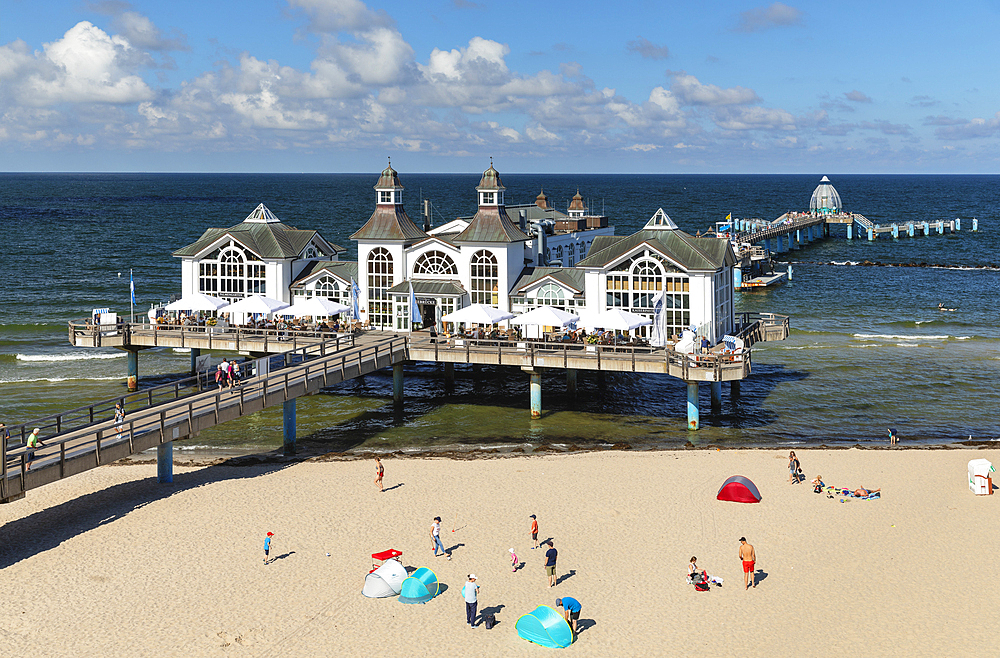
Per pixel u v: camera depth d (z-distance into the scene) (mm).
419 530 37219
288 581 32469
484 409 59031
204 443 51312
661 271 56781
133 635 28734
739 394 61812
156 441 40812
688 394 52812
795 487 42156
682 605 30828
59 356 74188
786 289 114750
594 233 83562
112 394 62312
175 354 75812
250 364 55312
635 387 64625
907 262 140625
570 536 36594
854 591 31828
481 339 56844
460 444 51281
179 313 66875
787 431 53594
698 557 34562
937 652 27875
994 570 33281
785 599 31250
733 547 35500
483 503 40344
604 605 30844
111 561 34094
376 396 62594
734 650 28078
